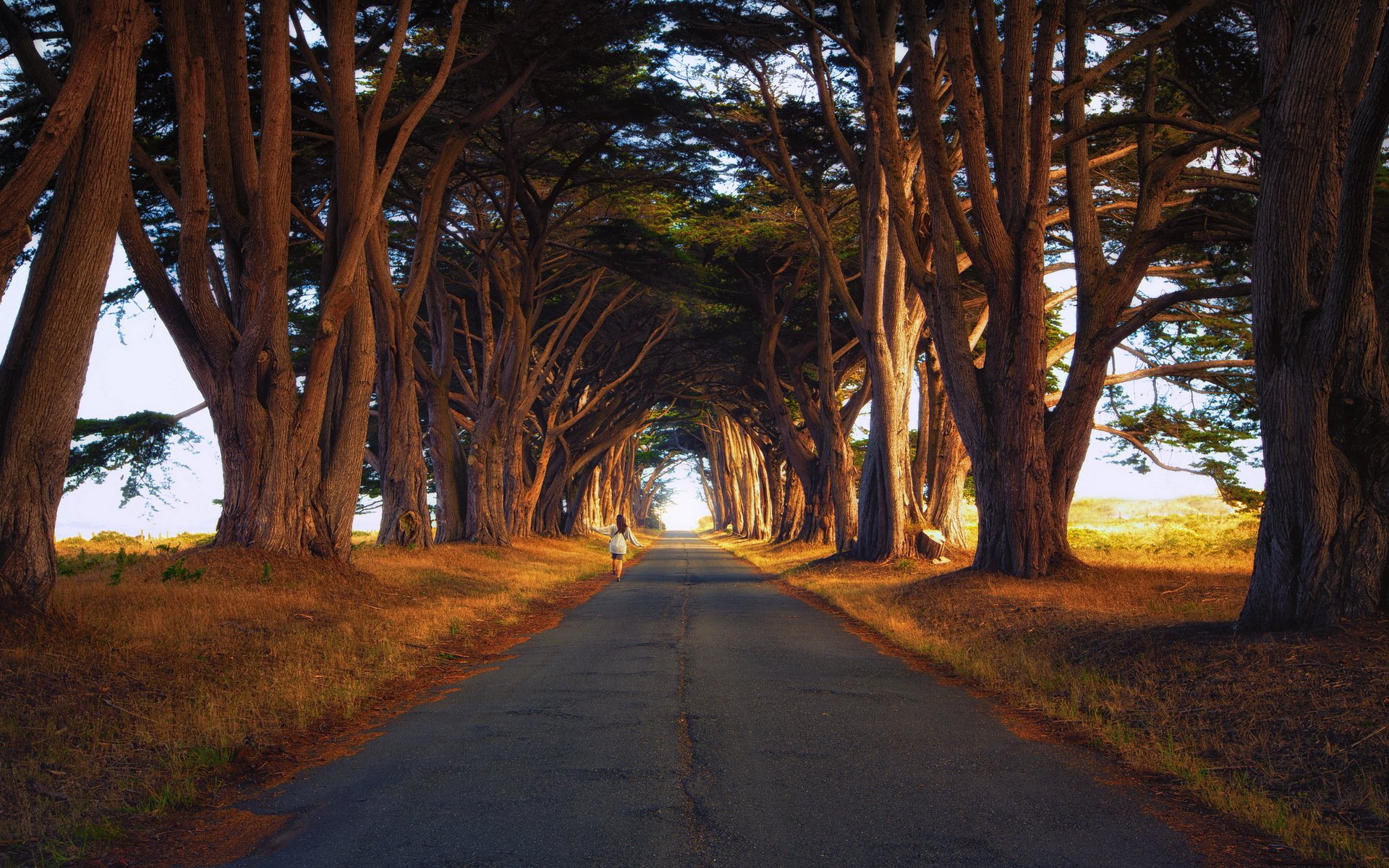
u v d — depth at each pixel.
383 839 4.95
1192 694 7.91
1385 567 8.93
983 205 17.30
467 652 11.97
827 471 34.59
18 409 9.21
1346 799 5.40
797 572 27.55
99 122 9.76
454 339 36.12
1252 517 37.22
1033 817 5.30
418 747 6.95
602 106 23.03
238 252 16.53
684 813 5.37
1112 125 16.73
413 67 20.75
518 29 19.45
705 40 23.59
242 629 10.56
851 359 37.88
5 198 8.50
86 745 6.37
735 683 9.67
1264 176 9.98
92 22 9.00
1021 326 17.56
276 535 15.82
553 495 48.81
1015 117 17.30
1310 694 7.11
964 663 10.43
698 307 38.84
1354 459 9.19
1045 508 17.55
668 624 15.31
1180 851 4.78
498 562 27.06
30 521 9.08
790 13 22.47
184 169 14.20
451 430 32.69
